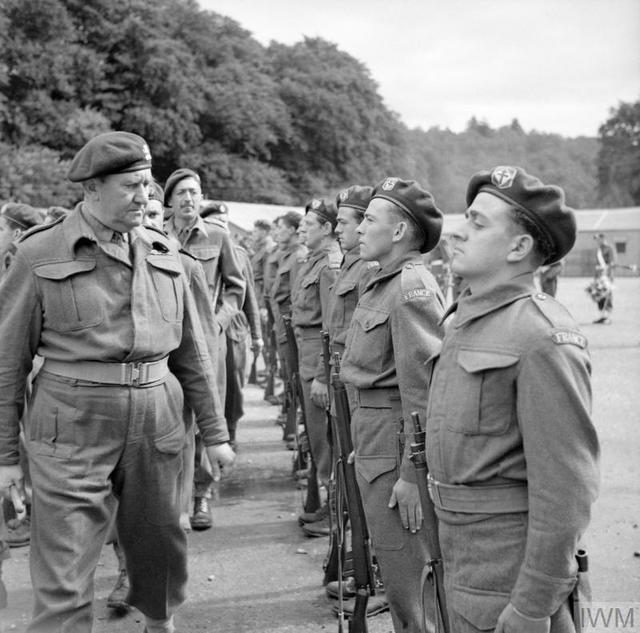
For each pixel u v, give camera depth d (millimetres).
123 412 3162
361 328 3299
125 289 3193
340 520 3686
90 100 41000
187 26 49375
